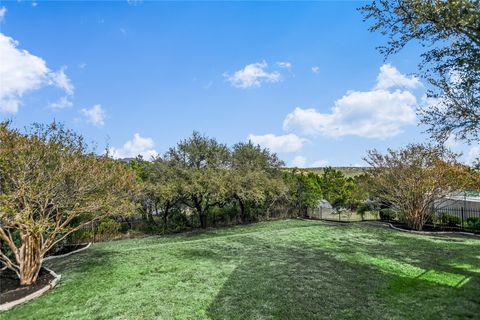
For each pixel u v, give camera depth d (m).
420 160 16.88
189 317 6.15
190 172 19.94
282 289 7.53
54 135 9.70
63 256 12.74
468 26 5.98
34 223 8.37
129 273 9.40
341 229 17.53
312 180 26.42
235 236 16.23
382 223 19.97
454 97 7.45
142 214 19.25
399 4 6.82
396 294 7.03
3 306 6.98
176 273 9.21
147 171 20.44
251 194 20.83
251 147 25.42
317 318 5.92
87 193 10.44
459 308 6.17
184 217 21.11
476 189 12.55
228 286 7.87
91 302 7.13
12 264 8.70
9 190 8.39
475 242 13.09
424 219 17.42
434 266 9.27
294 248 12.52
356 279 8.18
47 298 7.54
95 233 16.80
